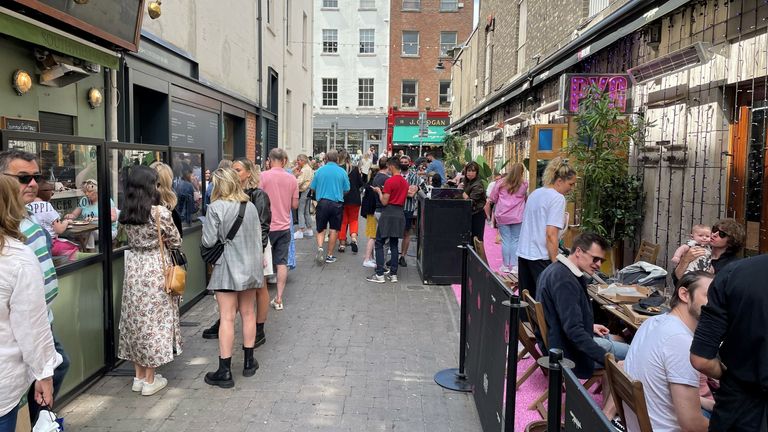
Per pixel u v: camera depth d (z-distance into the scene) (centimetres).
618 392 293
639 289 514
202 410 430
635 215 755
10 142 375
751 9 541
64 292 431
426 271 850
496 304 348
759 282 249
